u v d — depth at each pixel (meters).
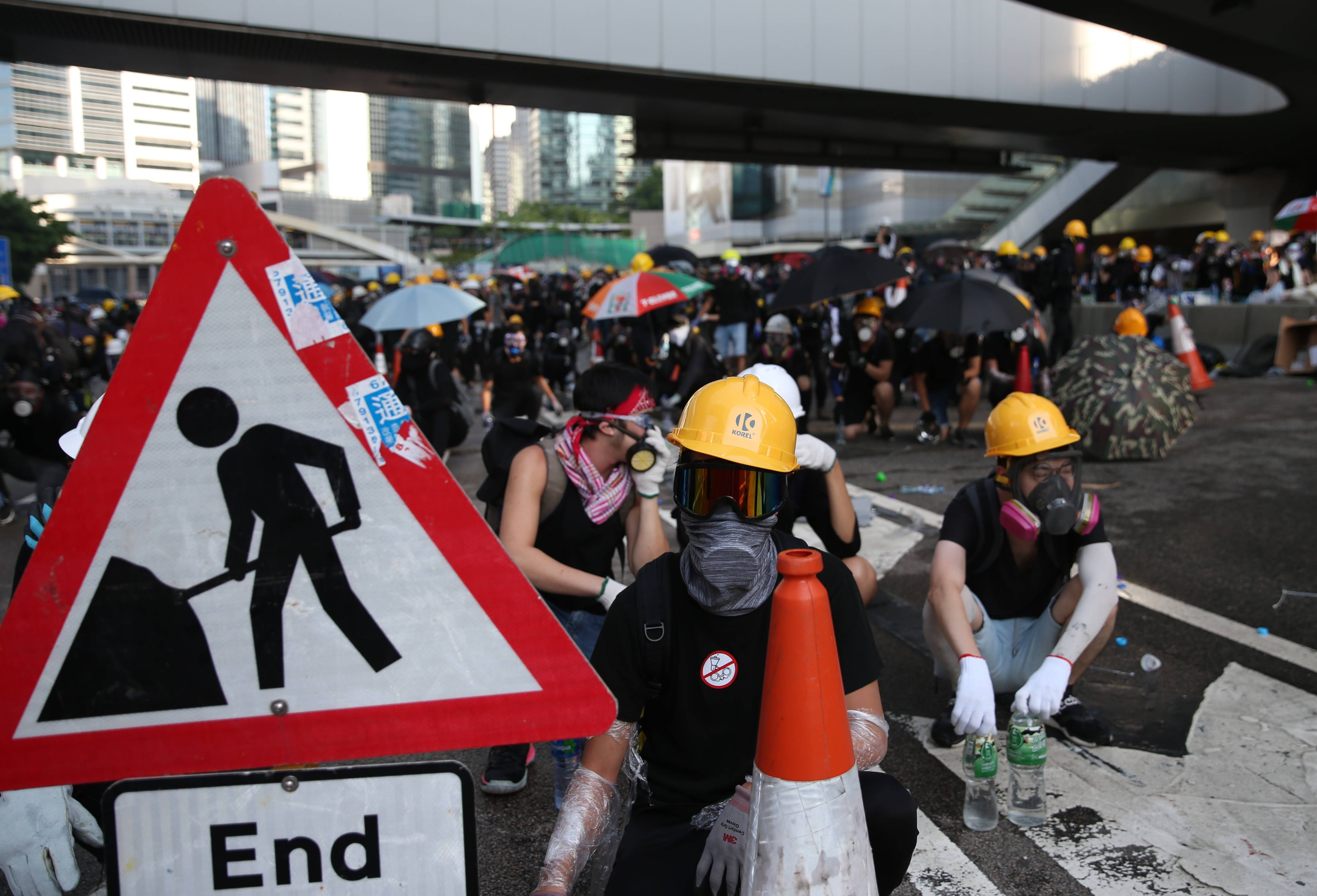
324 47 15.01
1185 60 24.72
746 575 1.76
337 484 1.30
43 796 2.35
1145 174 36.41
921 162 29.69
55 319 22.45
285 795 1.32
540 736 1.33
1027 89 22.69
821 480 3.38
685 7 17.89
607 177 154.12
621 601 1.91
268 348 1.28
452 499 1.30
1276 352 13.95
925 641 4.62
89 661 1.28
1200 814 3.03
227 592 1.29
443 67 16.67
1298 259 19.44
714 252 91.88
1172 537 6.14
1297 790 3.15
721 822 1.70
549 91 18.83
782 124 24.25
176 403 1.27
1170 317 11.39
